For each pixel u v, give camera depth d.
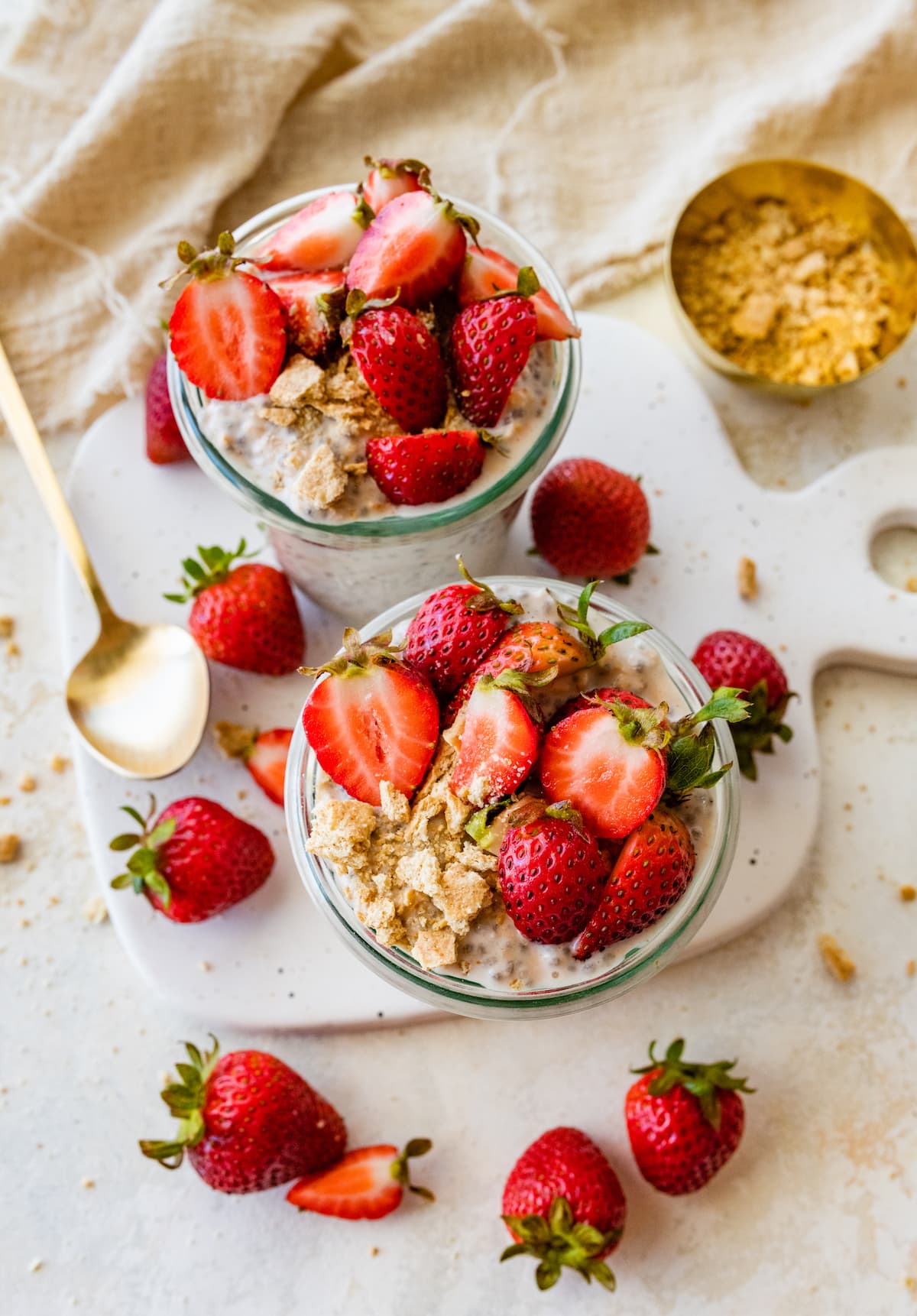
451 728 0.45
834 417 0.59
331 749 0.45
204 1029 0.54
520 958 0.44
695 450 0.57
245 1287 0.53
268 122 0.58
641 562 0.56
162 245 0.57
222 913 0.54
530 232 0.59
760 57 0.60
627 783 0.43
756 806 0.54
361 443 0.47
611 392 0.58
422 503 0.48
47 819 0.56
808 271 0.58
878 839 0.55
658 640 0.48
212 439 0.48
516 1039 0.54
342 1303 0.53
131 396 0.57
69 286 0.58
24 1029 0.55
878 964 0.55
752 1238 0.53
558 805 0.43
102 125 0.57
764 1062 0.54
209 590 0.54
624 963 0.45
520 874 0.43
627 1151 0.54
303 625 0.56
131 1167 0.54
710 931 0.54
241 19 0.58
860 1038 0.54
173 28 0.57
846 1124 0.54
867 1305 0.53
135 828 0.54
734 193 0.59
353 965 0.54
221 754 0.55
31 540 0.58
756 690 0.52
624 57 0.60
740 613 0.56
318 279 0.48
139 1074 0.54
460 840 0.44
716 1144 0.51
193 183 0.58
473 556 0.53
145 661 0.55
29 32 0.58
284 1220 0.53
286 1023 0.53
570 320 0.49
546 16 0.59
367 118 0.60
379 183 0.48
